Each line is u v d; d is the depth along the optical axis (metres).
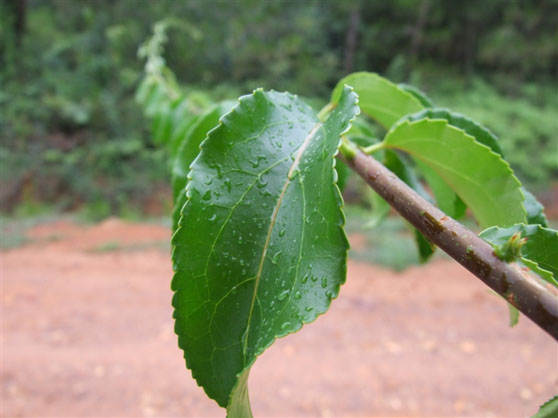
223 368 0.42
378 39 15.79
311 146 0.47
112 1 14.73
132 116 12.98
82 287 6.89
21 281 7.01
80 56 13.80
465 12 15.39
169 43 13.71
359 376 4.86
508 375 4.88
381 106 0.72
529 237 0.44
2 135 12.34
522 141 12.49
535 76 15.72
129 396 4.47
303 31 14.61
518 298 0.35
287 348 5.36
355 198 10.80
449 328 5.86
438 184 0.74
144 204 11.72
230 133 0.46
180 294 0.42
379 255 7.98
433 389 4.66
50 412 4.18
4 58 13.97
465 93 14.52
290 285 0.41
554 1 14.85
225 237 0.44
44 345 5.28
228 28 13.92
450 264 7.98
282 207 0.45
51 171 11.87
